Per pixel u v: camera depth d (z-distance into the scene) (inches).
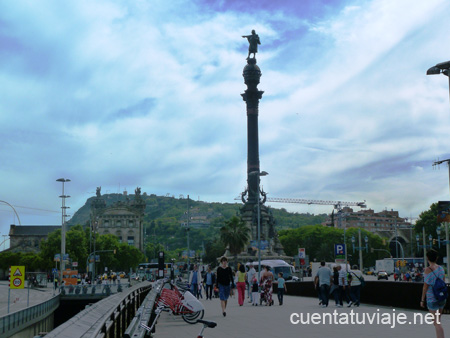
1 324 1347.2
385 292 1381.6
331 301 1679.4
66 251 6776.6
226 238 5349.4
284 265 3523.6
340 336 784.9
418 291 1230.9
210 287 1989.4
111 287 3248.0
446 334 783.7
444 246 6491.1
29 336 1781.5
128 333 421.1
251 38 7007.9
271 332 855.1
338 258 2301.9
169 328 949.8
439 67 1422.2
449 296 1109.1
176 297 988.6
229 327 942.4
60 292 3166.8
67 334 317.4
